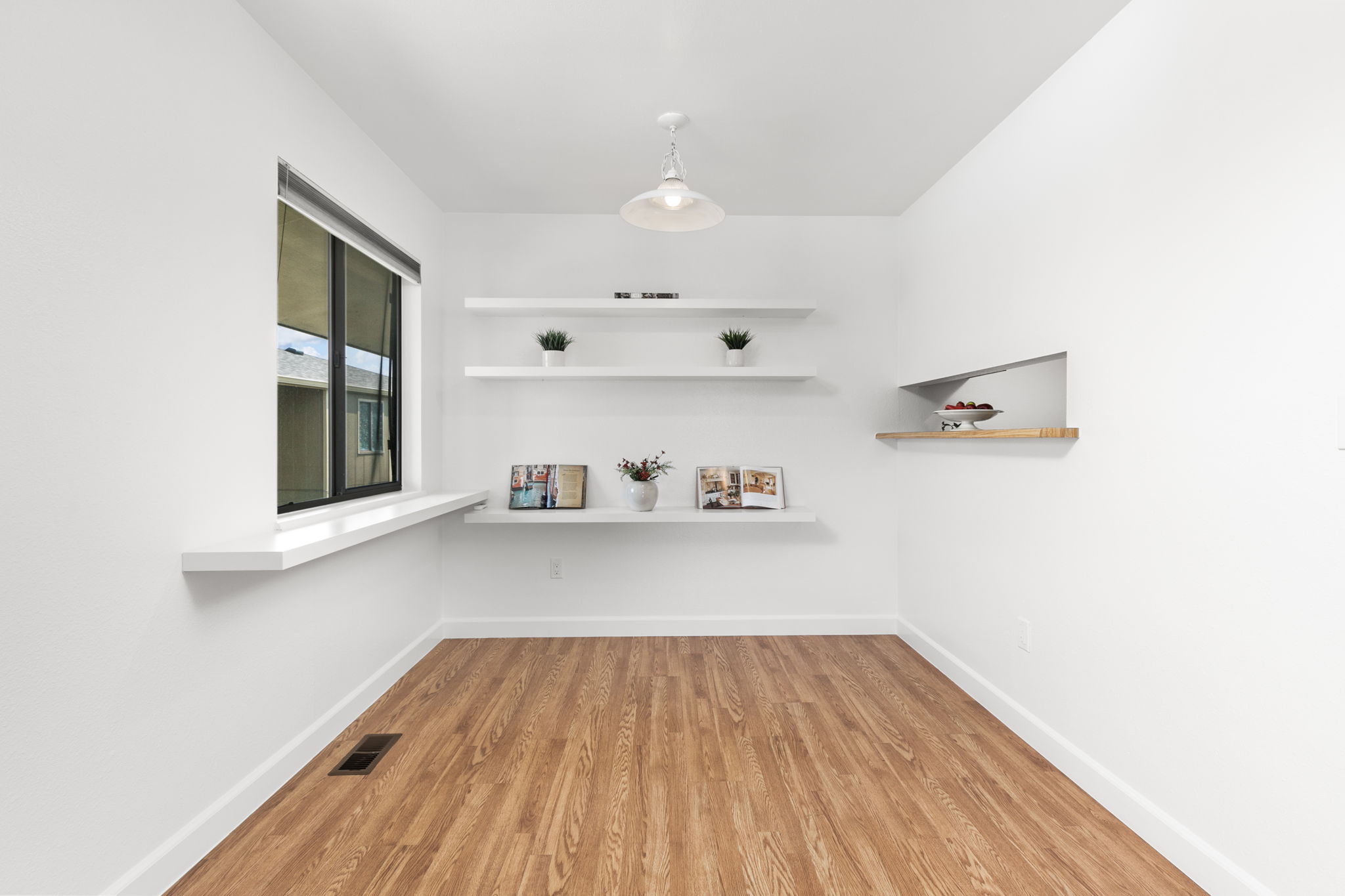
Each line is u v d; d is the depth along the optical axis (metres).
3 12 1.25
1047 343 2.39
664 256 3.80
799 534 3.86
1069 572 2.25
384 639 2.99
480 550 3.81
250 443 2.01
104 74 1.48
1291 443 1.48
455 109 2.61
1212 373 1.68
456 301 3.77
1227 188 1.64
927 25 2.10
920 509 3.54
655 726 2.60
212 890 1.65
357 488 2.96
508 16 2.04
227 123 1.91
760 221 3.82
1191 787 1.74
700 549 3.85
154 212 1.63
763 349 3.83
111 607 1.50
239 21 1.96
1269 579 1.53
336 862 1.76
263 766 2.06
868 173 3.24
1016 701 2.58
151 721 1.62
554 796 2.09
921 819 1.97
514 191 3.46
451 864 1.76
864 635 3.85
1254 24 1.56
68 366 1.40
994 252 2.77
